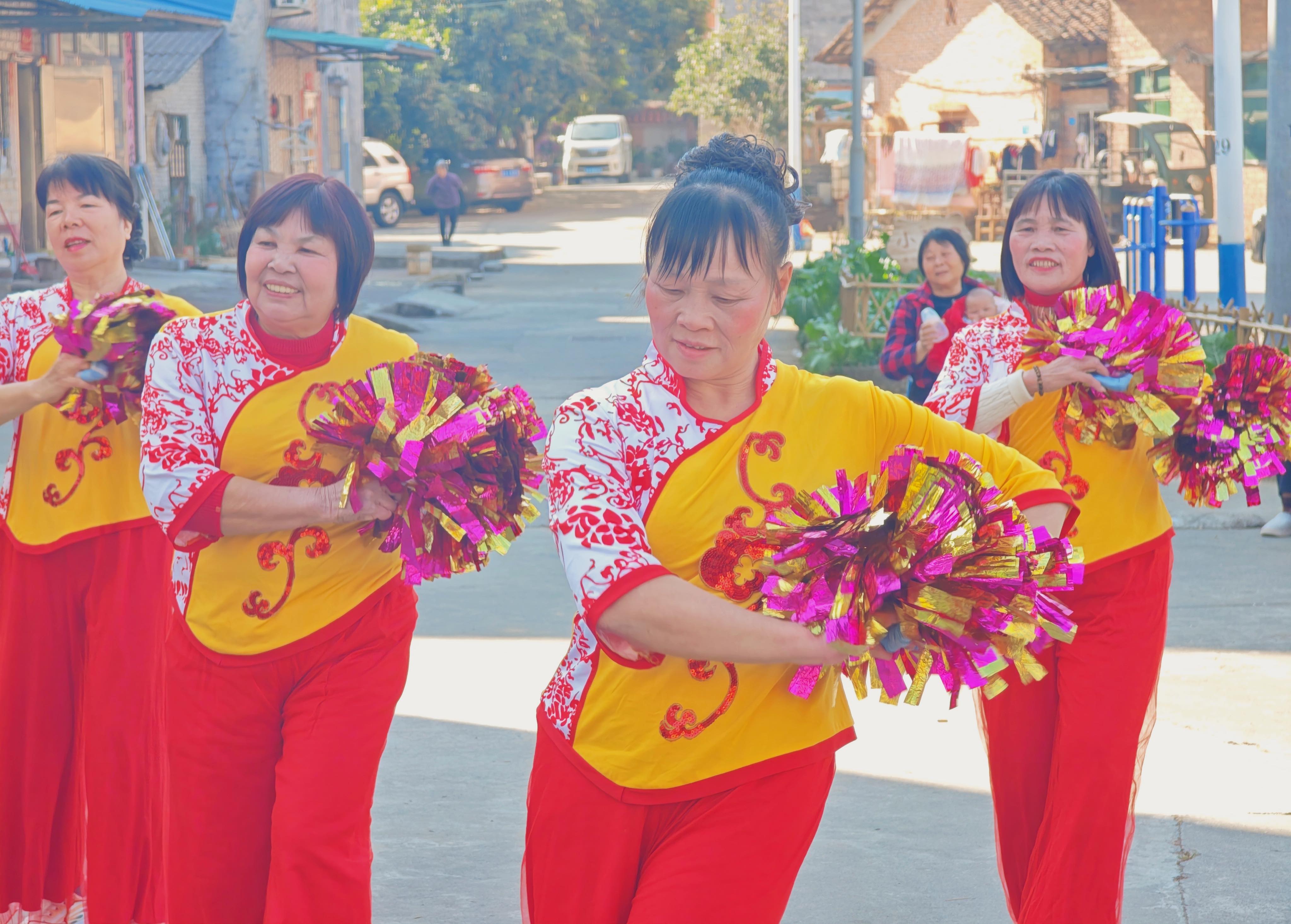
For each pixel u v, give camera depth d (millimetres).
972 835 4367
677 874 2217
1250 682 5719
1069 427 3203
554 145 68875
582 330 17688
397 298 20703
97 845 3477
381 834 4367
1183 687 5684
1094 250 3430
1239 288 12109
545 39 52406
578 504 2170
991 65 34844
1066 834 3102
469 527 2791
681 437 2244
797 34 27500
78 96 22078
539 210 45938
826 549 2023
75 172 3652
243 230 3018
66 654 3576
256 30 29891
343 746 2941
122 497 3504
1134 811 3213
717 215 2102
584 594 2123
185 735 3010
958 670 2043
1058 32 33750
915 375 6195
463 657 6176
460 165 44094
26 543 3525
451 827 4426
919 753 5066
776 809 2246
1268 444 3254
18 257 19844
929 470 2029
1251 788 4684
